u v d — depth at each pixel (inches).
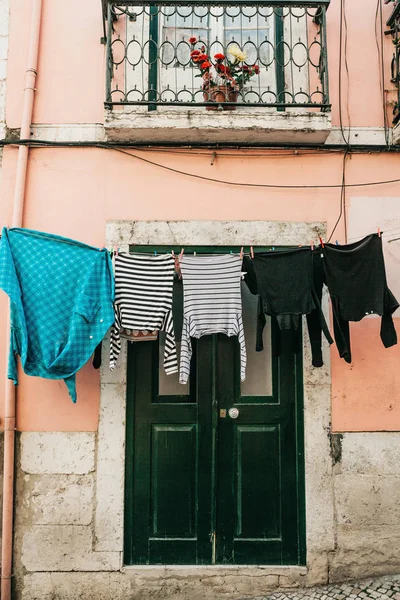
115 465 144.5
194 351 152.4
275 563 145.6
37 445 144.7
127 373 149.6
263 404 150.2
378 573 143.1
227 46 165.2
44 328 129.1
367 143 155.3
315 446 146.0
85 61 157.2
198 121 144.8
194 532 147.0
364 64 158.6
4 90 155.8
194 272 132.5
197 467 148.3
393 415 147.9
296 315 130.4
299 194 153.6
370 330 150.3
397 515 144.7
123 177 152.9
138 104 145.0
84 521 142.9
